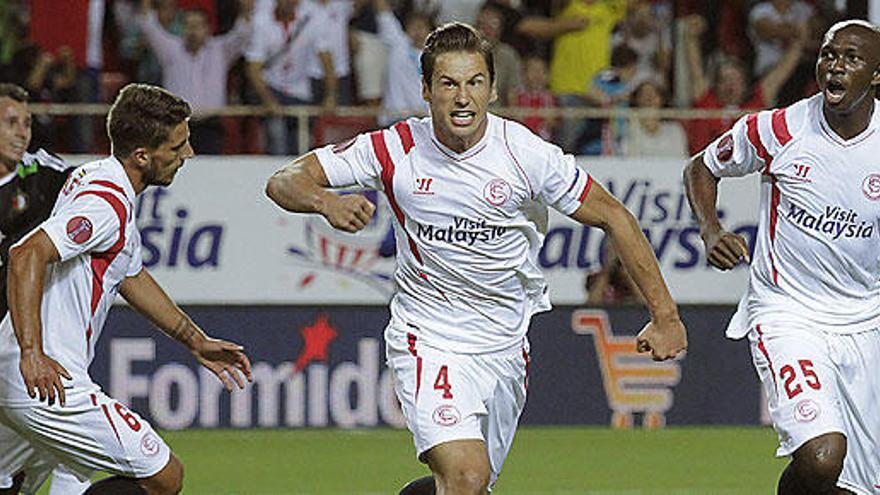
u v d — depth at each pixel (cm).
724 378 5081
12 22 5584
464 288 2480
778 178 2725
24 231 3033
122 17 5381
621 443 4734
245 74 5341
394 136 2455
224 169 4975
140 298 2719
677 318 2464
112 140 2592
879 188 2672
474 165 2422
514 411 2566
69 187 2580
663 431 5006
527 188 2439
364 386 4978
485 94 2358
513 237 2466
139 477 2584
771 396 2655
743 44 5619
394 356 2514
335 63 5288
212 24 5419
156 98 2573
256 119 5175
